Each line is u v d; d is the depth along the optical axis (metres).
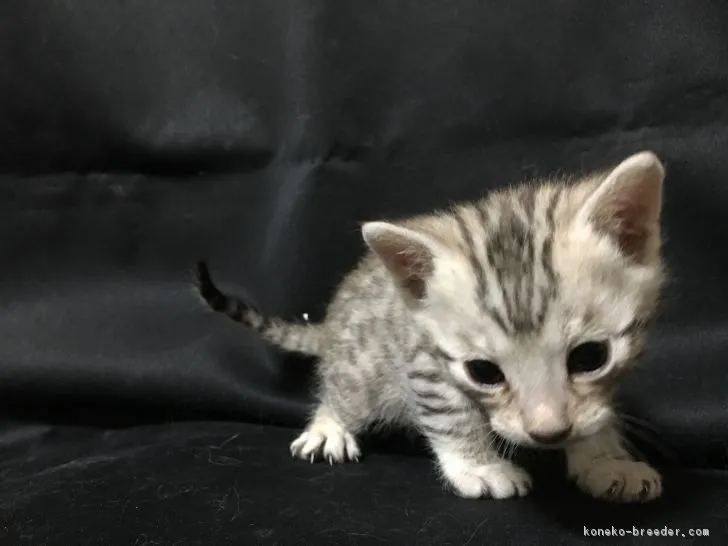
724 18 0.22
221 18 0.25
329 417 0.23
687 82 0.22
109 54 0.25
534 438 0.16
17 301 0.26
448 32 0.24
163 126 0.25
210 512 0.18
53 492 0.19
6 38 0.25
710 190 0.22
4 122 0.25
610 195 0.16
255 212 0.25
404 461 0.22
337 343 0.23
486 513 0.18
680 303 0.23
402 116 0.24
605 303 0.16
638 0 0.22
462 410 0.19
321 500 0.18
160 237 0.26
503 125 0.24
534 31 0.23
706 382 0.22
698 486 0.19
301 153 0.25
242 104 0.25
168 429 0.24
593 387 0.16
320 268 0.25
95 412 0.25
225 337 0.25
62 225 0.26
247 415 0.25
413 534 0.16
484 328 0.16
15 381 0.24
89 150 0.26
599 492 0.18
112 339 0.25
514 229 0.17
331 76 0.24
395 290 0.20
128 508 0.18
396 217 0.25
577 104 0.23
